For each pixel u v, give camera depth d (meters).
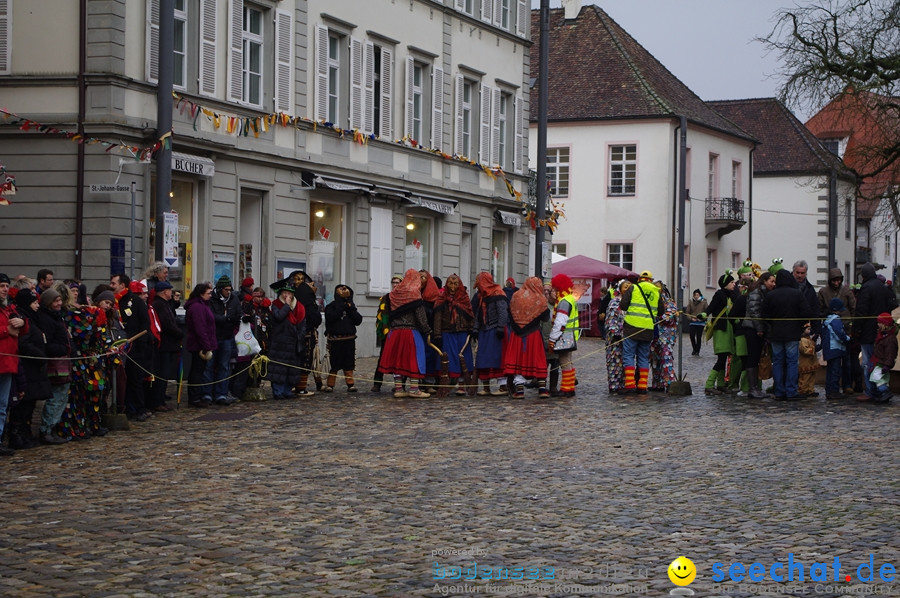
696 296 39.66
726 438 16.36
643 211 58.69
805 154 73.81
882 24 40.78
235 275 28.41
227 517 10.71
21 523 10.41
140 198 25.31
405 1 35.53
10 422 14.99
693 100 64.12
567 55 61.59
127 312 17.81
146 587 8.27
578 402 21.48
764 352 23.06
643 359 23.17
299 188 30.72
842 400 22.27
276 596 8.05
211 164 26.95
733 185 65.69
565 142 60.00
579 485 12.49
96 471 13.29
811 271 73.31
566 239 60.09
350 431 16.92
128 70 25.08
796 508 11.24
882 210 45.53
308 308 22.23
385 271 34.97
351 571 8.73
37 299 15.38
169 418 18.36
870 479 12.95
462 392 23.08
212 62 27.73
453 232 38.53
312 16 31.44
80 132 24.47
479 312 22.86
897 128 42.09
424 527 10.33
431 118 37.09
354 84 33.16
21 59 24.77
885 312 21.89
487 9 40.41
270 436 16.31
